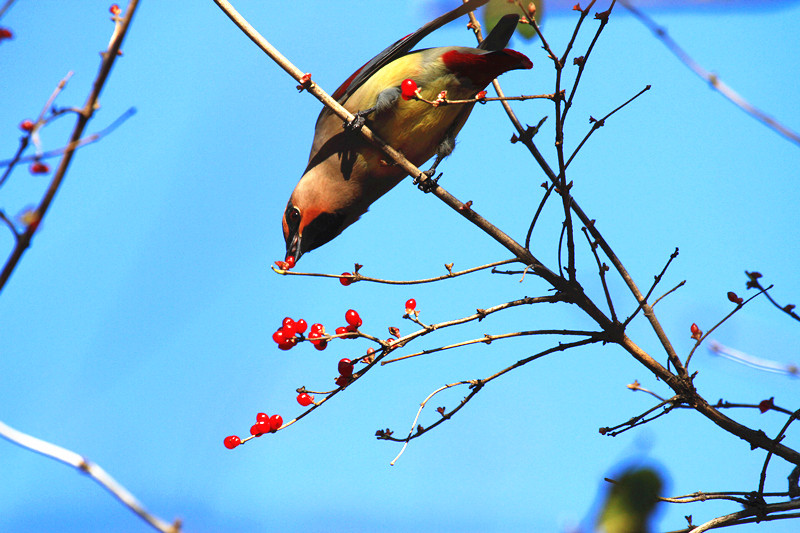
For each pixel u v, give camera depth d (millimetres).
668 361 6777
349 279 6867
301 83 7879
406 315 6977
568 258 7168
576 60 6543
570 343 7051
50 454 3496
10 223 4152
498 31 8891
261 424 6785
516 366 7027
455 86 9031
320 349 6969
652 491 3371
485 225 7531
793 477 6219
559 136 6820
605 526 3373
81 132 4344
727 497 6168
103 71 4359
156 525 3479
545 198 7191
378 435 6867
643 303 6828
